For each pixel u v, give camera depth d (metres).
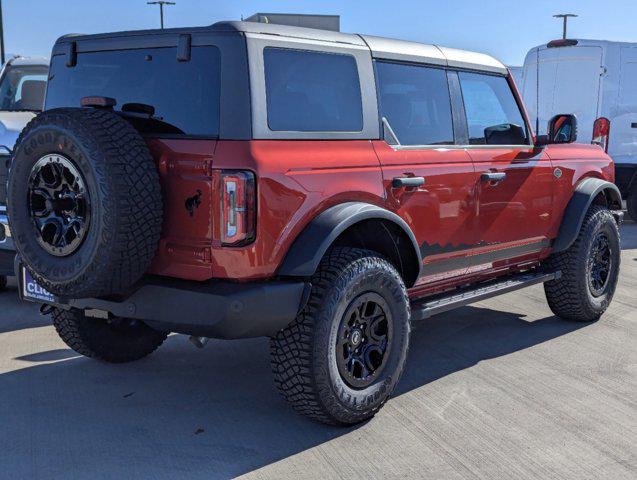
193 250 3.38
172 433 3.71
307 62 3.66
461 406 4.05
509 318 5.96
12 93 8.41
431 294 4.67
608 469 3.33
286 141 3.48
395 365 3.91
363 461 3.40
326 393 3.56
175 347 5.14
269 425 3.81
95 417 3.91
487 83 4.99
